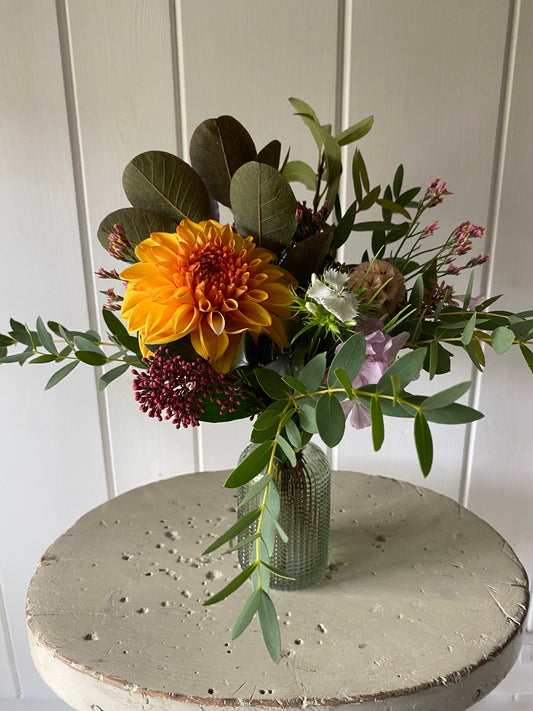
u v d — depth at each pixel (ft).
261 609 1.72
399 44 2.98
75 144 3.15
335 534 2.91
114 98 3.07
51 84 3.04
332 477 3.38
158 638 2.29
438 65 3.01
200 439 3.69
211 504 3.13
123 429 3.67
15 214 3.25
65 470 3.76
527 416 3.58
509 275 3.33
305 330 2.10
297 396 1.98
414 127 3.12
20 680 4.25
